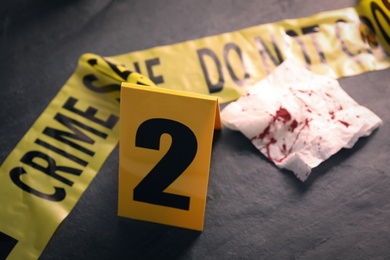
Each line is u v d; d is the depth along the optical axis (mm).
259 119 1085
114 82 1121
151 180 1014
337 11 1178
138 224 1031
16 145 1076
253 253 1015
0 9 1181
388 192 1052
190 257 1013
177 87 1121
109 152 1077
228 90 1118
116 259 1013
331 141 1071
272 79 1121
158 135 1001
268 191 1052
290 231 1026
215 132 1090
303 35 1161
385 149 1080
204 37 1160
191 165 1004
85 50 1151
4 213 1031
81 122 1096
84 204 1043
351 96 1116
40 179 1055
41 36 1162
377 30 1163
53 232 1022
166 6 1188
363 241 1022
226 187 1054
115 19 1177
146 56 1145
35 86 1121
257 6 1187
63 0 1189
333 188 1053
